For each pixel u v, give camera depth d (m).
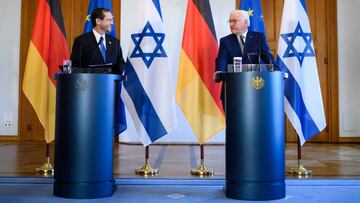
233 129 2.33
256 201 2.25
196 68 3.14
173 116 3.07
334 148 5.32
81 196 2.29
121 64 2.78
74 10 6.27
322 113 3.14
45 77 3.20
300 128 3.08
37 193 2.45
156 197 2.37
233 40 3.00
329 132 6.29
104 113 2.35
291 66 3.10
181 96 3.12
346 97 6.32
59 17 3.36
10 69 6.26
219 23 6.22
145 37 3.10
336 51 6.36
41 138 6.20
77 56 2.88
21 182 2.79
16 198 2.31
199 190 2.59
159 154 4.61
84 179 2.30
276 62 3.20
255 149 2.27
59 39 3.33
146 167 3.15
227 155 2.37
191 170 3.25
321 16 6.40
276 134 2.30
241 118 2.30
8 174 2.99
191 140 6.09
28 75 3.21
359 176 2.97
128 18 6.21
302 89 3.12
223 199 2.31
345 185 2.76
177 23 6.23
